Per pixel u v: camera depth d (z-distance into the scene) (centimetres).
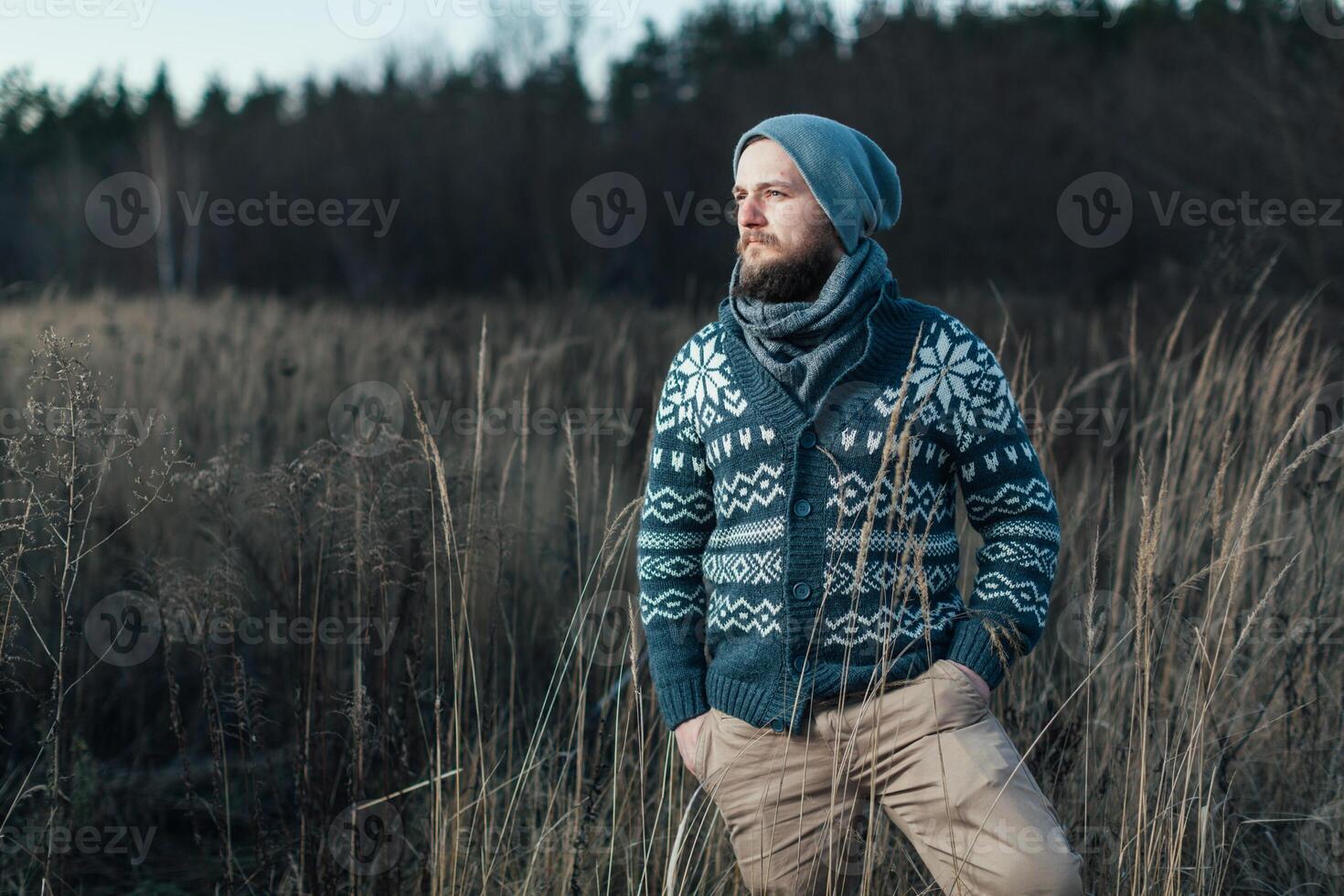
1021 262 1702
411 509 240
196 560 335
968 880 161
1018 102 1862
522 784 243
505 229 2220
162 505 365
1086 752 214
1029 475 172
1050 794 222
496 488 320
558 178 2233
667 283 1820
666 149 2197
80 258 2536
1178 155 1423
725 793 182
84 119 3512
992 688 170
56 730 213
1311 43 1241
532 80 2495
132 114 3516
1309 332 359
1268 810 243
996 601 169
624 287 1748
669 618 192
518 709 302
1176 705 228
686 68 2608
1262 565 264
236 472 255
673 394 191
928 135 1883
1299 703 246
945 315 179
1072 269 1593
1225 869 211
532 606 330
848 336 170
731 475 178
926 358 172
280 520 271
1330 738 246
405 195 2309
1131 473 294
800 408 173
